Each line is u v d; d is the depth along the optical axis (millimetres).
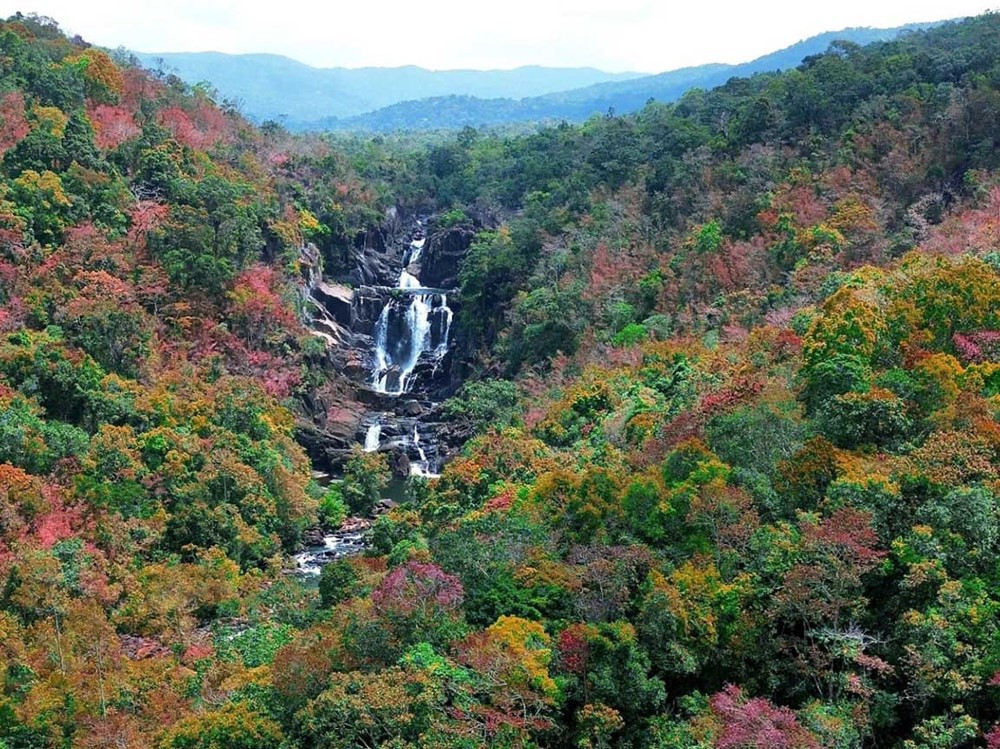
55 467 49656
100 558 44812
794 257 68562
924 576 25703
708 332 64812
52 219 70188
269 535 55844
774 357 45562
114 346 64250
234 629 42062
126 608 42938
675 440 38812
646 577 29312
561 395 65062
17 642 36875
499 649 26062
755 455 34500
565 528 34594
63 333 62625
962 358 37281
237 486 55125
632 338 69125
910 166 73312
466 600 30641
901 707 25641
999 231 53969
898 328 38812
